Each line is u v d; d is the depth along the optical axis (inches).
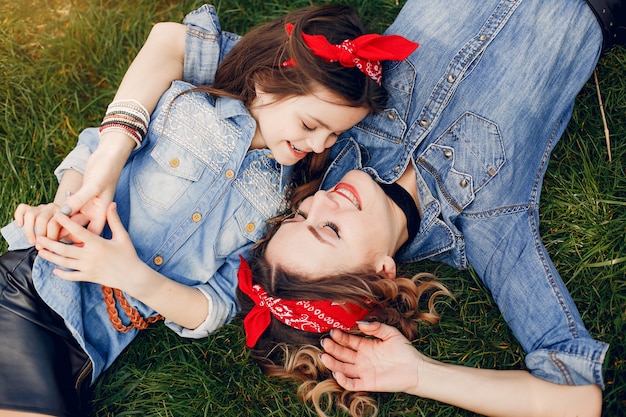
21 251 74.0
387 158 80.4
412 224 77.9
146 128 74.4
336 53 67.9
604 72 88.9
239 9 94.7
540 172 80.7
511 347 79.5
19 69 91.7
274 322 75.3
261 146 77.7
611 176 85.1
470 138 77.4
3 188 86.3
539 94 78.0
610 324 79.4
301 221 72.9
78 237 67.2
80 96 92.7
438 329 81.4
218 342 81.4
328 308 71.5
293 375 77.1
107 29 93.4
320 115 70.0
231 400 78.9
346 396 77.2
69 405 69.4
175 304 73.7
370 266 72.6
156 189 75.0
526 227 77.9
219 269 80.0
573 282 81.7
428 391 73.2
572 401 69.6
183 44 78.8
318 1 94.0
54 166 88.4
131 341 80.7
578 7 77.9
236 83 75.9
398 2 93.7
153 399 78.8
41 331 70.3
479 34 78.7
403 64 80.0
